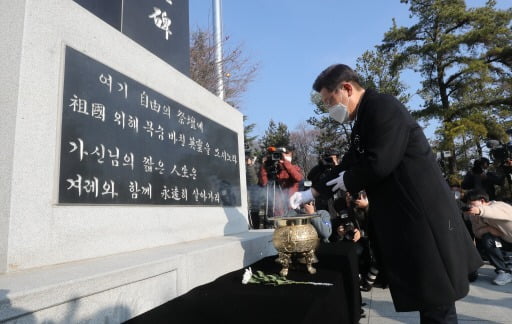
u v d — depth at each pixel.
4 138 1.44
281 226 1.90
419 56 16.50
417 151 1.57
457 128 14.57
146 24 3.37
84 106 1.81
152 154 2.31
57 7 1.70
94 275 1.33
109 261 1.63
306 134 26.78
